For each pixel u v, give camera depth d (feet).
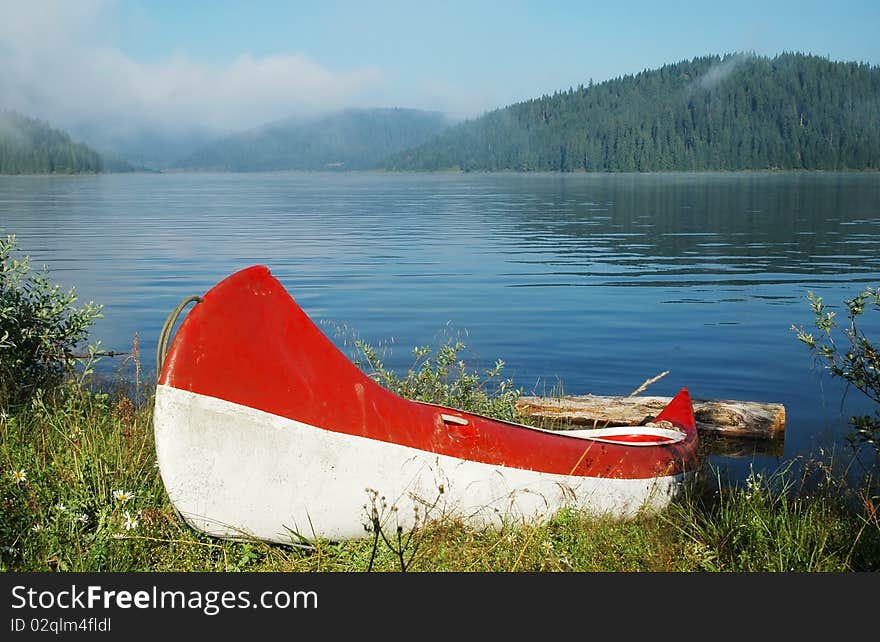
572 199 219.82
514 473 14.97
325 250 85.92
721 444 25.11
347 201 217.56
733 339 41.65
